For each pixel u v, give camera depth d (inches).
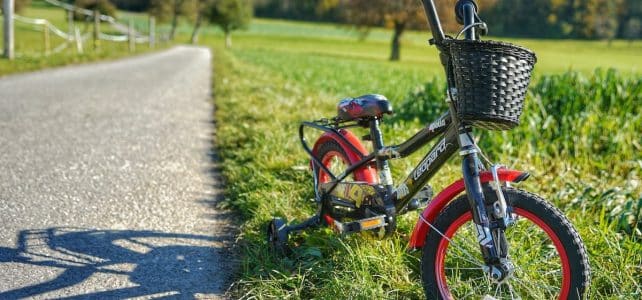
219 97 453.4
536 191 191.5
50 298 121.2
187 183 210.1
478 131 262.5
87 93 444.1
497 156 244.4
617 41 3535.9
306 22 4803.2
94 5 2632.9
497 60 95.1
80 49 993.5
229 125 314.0
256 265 137.3
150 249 148.5
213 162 243.9
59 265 136.8
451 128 113.8
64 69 663.8
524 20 3577.8
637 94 307.0
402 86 638.5
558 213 101.3
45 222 163.2
